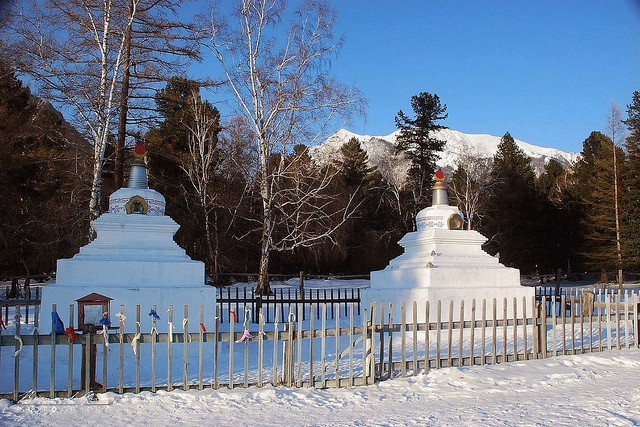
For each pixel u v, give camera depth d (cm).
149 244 1422
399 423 782
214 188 3878
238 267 4166
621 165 4125
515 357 1150
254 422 788
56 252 3516
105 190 3281
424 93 5141
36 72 2406
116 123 2750
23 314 1989
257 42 3086
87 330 905
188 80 2795
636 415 805
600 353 1216
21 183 3475
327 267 4784
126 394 896
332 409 852
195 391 918
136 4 2561
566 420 788
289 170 3456
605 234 4378
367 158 5981
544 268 4881
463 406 867
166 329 1305
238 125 3784
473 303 1119
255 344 1461
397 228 4803
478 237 1752
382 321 1019
